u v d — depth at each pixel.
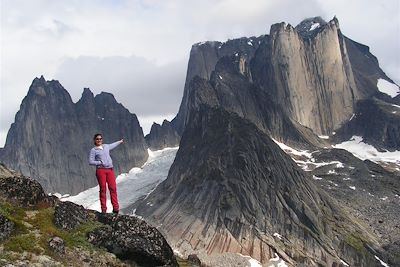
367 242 191.00
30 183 34.75
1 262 27.59
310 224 195.12
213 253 182.62
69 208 34.31
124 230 33.53
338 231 195.25
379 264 179.62
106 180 35.56
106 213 35.28
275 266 175.75
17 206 33.22
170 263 33.97
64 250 30.73
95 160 35.09
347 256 182.75
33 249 29.64
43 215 33.22
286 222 196.88
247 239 187.62
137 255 33.03
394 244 193.00
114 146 36.22
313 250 184.75
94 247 32.34
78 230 33.12
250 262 177.00
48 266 28.97
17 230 30.88
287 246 185.00
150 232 34.16
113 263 31.78
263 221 196.75
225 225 195.25
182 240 192.12
